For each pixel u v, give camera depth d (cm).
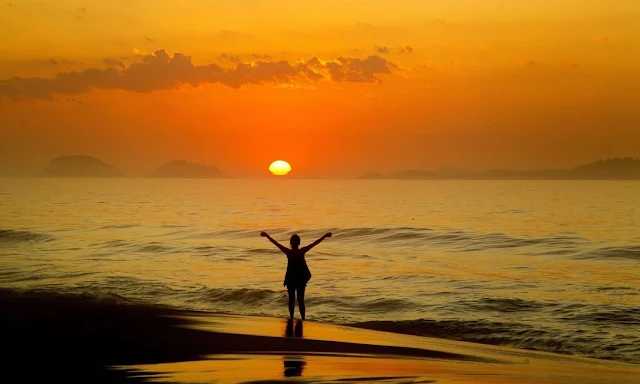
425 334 1327
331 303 1641
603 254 2798
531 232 3978
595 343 1213
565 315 1449
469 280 2012
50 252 2848
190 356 984
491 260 2614
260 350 1041
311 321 1384
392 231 3838
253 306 1628
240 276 2106
